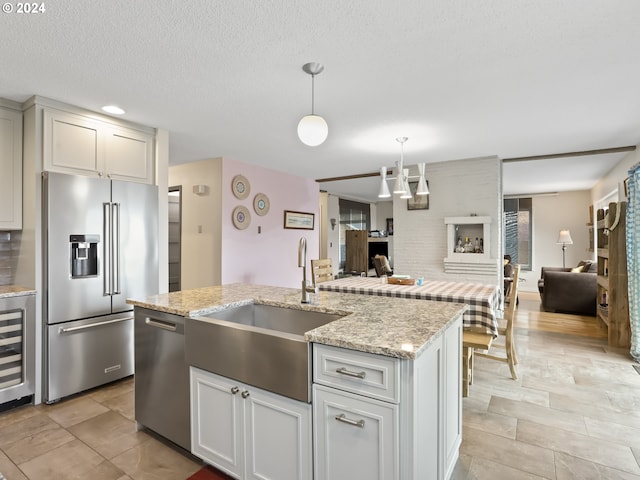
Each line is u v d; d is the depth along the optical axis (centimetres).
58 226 268
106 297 296
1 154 269
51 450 205
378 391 128
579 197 791
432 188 518
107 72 229
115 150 316
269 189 559
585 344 405
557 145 413
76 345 278
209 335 175
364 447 132
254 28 182
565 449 206
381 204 1177
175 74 233
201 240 496
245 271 511
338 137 380
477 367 337
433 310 188
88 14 168
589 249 748
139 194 321
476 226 492
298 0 160
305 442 145
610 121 328
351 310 188
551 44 198
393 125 338
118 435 220
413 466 125
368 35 189
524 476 182
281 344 149
